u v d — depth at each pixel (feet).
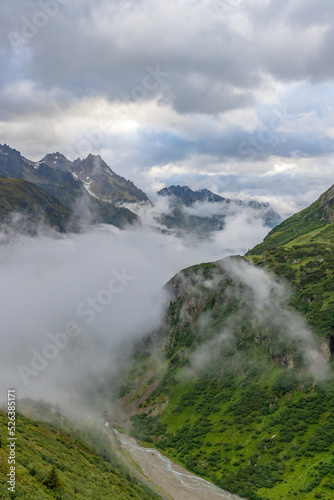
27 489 254.06
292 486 605.73
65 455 416.67
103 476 429.38
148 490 515.91
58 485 284.41
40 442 411.34
